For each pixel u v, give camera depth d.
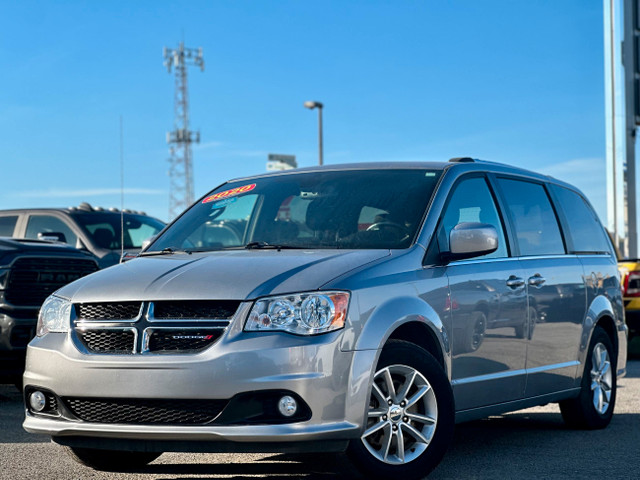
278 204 5.88
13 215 12.29
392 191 5.65
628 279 12.27
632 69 19.09
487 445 6.22
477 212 5.86
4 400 8.56
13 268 8.13
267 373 4.39
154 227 12.69
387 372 4.77
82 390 4.63
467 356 5.37
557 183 7.16
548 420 7.38
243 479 5.08
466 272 5.43
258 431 4.39
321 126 32.72
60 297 4.98
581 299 6.75
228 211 6.05
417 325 5.04
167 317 4.59
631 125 19.14
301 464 5.49
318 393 4.44
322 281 4.62
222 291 4.56
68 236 11.87
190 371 4.42
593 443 6.30
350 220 5.50
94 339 4.73
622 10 19.02
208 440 4.45
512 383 5.84
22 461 5.62
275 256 5.02
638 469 5.36
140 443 4.59
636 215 19.17
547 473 5.23
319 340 4.48
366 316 4.65
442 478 5.09
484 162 6.23
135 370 4.51
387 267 4.93
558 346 6.42
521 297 5.92
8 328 8.02
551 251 6.58
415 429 4.92
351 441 4.60
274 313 4.50
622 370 7.49
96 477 5.18
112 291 4.79
